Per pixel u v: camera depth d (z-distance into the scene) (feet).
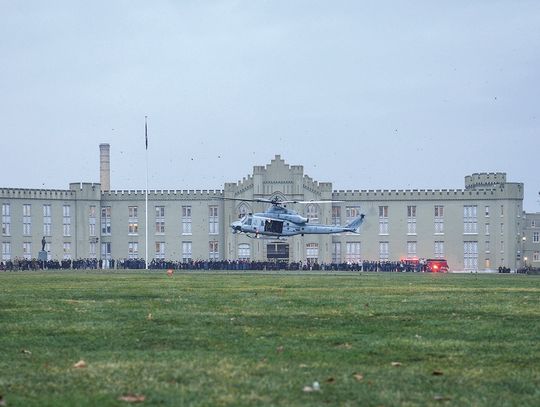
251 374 116.57
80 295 276.62
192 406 97.96
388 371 119.24
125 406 97.96
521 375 116.88
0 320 182.60
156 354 133.18
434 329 167.02
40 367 121.29
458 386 109.81
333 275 582.76
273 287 346.13
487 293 299.58
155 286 350.84
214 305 228.63
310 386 108.58
